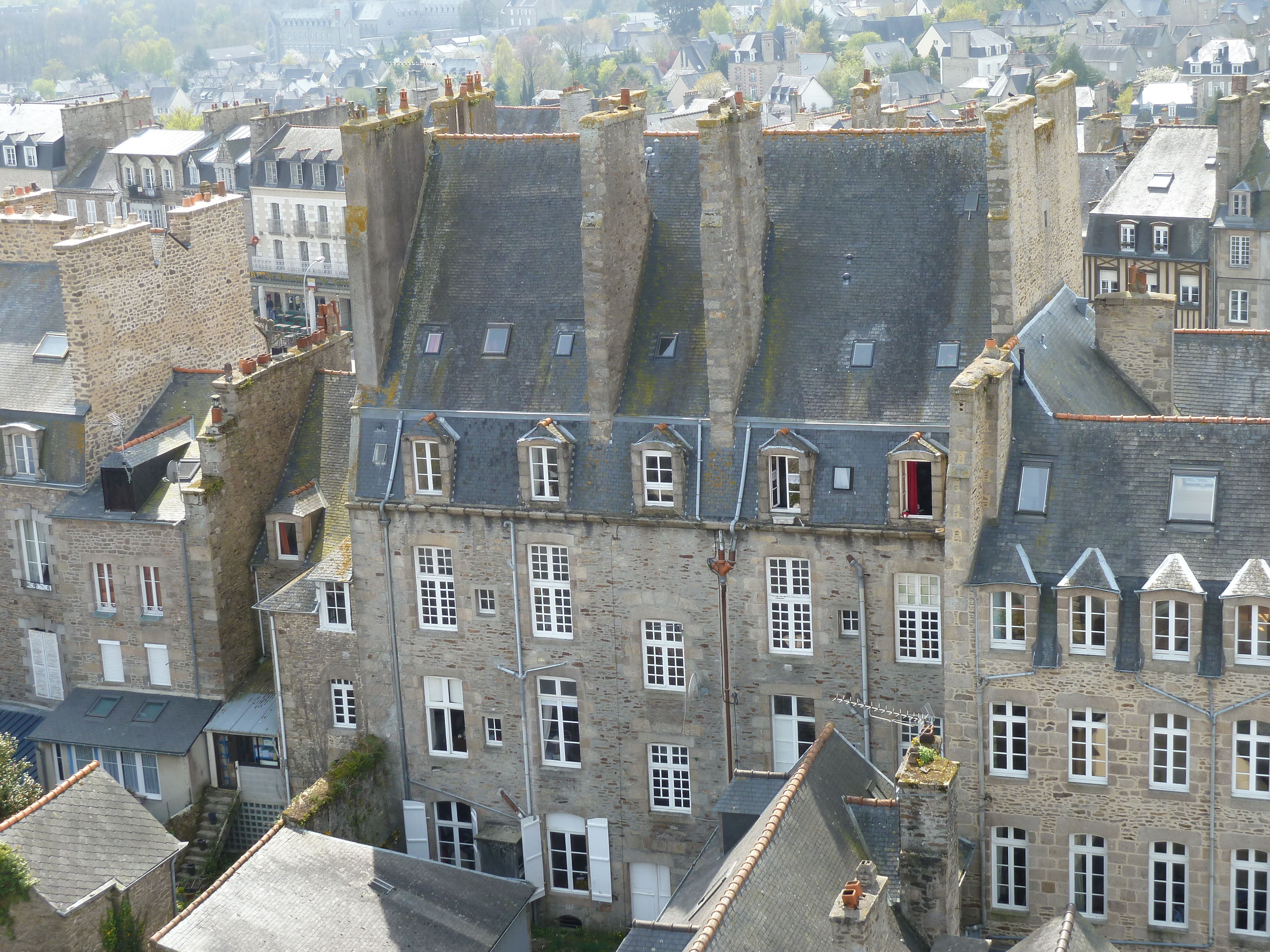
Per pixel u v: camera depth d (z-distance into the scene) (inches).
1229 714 2237.9
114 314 3294.8
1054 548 2333.9
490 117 3245.6
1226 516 2292.1
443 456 2738.7
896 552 2517.2
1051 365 2635.3
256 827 3122.5
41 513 3287.4
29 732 3319.4
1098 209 5748.0
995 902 2436.0
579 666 2746.1
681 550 2632.9
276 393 3216.0
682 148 2864.2
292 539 3174.2
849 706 2610.7
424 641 2829.7
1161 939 2354.8
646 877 2812.5
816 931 1957.4
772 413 2615.7
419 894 2551.7
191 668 3164.4
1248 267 5482.3
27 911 2397.9
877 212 2716.5
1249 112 5511.8
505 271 2861.7
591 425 2687.0
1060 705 2325.3
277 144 7381.9
